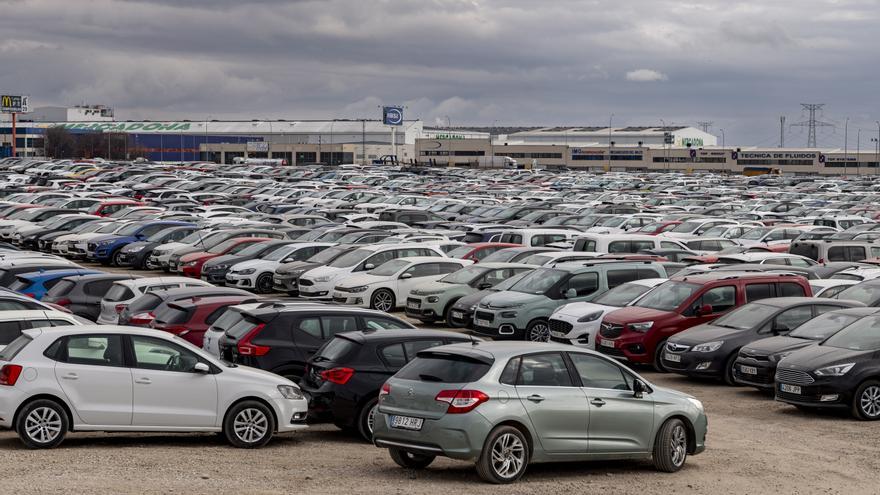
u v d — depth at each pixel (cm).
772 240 4241
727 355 2066
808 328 2016
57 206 5775
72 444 1462
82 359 1398
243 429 1480
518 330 2473
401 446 1259
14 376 1365
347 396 1523
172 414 1429
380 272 3059
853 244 3434
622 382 1344
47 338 1396
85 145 19275
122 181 9169
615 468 1391
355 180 10094
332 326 1722
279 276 3400
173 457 1381
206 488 1201
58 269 2780
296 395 1521
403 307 3039
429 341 1580
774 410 1859
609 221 4878
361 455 1466
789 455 1503
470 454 1217
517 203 6531
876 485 1336
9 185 7819
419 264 3058
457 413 1219
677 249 3356
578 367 1316
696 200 7456
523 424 1249
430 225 4750
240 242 3822
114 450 1416
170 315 2028
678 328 2225
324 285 3153
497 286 2698
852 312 1995
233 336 1714
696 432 1402
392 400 1279
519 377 1263
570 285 2525
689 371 2086
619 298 2431
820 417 1795
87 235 4450
